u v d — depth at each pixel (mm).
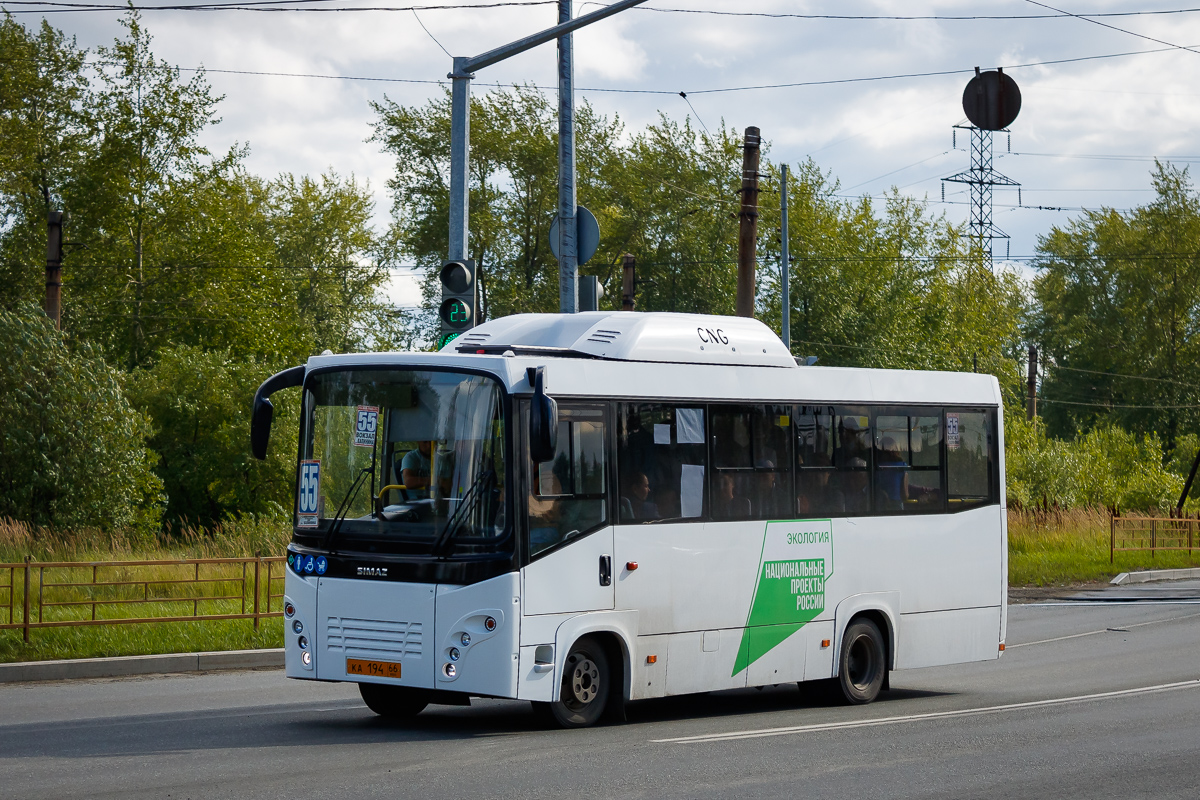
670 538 13391
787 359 15000
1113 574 36969
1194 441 83438
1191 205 89312
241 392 50156
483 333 14094
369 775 9945
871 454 15562
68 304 57062
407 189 69500
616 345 13609
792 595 14547
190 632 19578
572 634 12469
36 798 8953
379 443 12688
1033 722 13656
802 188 71688
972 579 16578
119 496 39969
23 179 55625
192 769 10180
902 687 17531
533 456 11734
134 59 57812
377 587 12305
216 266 60938
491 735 12258
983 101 21328
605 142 71812
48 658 17750
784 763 10906
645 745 11711
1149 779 10375
